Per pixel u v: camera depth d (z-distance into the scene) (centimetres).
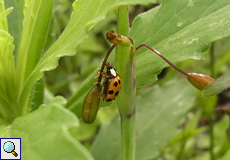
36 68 9
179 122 13
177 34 9
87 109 8
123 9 8
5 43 8
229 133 11
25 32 9
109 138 13
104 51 24
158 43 10
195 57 9
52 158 6
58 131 6
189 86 13
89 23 7
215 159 13
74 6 8
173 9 10
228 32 9
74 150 6
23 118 8
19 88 9
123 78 8
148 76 9
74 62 23
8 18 11
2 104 9
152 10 10
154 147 12
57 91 20
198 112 13
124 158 9
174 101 13
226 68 20
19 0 11
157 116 13
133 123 9
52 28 12
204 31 9
